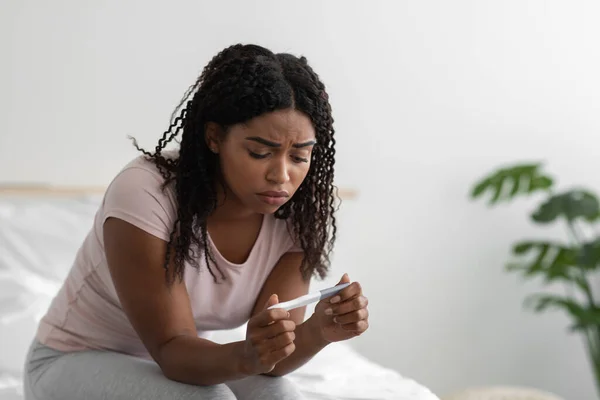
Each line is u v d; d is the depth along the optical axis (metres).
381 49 2.58
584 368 2.85
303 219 1.23
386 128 2.61
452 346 2.75
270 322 0.98
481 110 2.70
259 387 1.19
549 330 2.84
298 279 1.28
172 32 2.37
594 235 2.82
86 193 2.28
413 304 2.70
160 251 1.11
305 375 1.63
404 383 1.63
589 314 2.45
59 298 1.28
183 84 2.40
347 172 2.58
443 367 2.75
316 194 1.22
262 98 1.03
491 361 2.79
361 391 1.53
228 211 1.17
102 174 2.34
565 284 2.85
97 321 1.23
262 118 1.04
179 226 1.13
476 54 2.67
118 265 1.11
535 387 2.84
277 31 2.47
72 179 2.31
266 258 1.25
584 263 2.39
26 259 2.16
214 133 1.10
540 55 2.74
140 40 2.34
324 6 2.51
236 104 1.05
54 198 2.25
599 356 2.54
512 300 2.80
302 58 1.13
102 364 1.16
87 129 2.31
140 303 1.10
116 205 1.11
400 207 2.65
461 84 2.67
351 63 2.55
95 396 1.12
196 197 1.13
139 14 2.34
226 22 2.42
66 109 2.29
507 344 2.80
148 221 1.10
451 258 2.72
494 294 2.78
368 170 2.60
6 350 1.70
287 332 0.98
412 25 2.60
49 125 2.28
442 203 2.69
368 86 2.57
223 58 1.11
